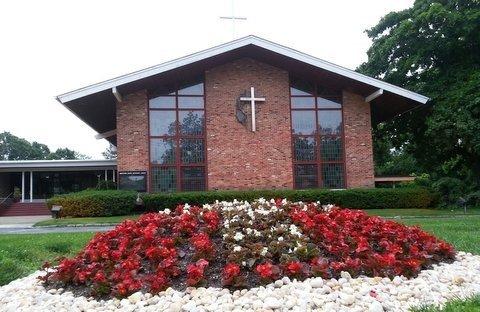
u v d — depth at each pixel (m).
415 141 27.31
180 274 4.77
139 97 20.16
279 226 5.74
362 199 19.52
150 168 20.02
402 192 19.89
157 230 5.86
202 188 20.20
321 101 21.39
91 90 18.31
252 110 20.69
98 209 18.44
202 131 20.52
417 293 4.43
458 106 22.14
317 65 19.69
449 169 26.47
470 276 5.14
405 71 25.05
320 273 4.64
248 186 20.41
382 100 21.38
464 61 24.73
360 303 4.09
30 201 31.72
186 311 3.97
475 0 23.45
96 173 34.16
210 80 20.75
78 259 5.34
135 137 19.95
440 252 5.94
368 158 21.23
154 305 4.16
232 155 20.47
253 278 4.62
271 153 20.70
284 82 21.16
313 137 21.12
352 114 21.39
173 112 20.44
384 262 4.83
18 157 70.50
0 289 5.35
